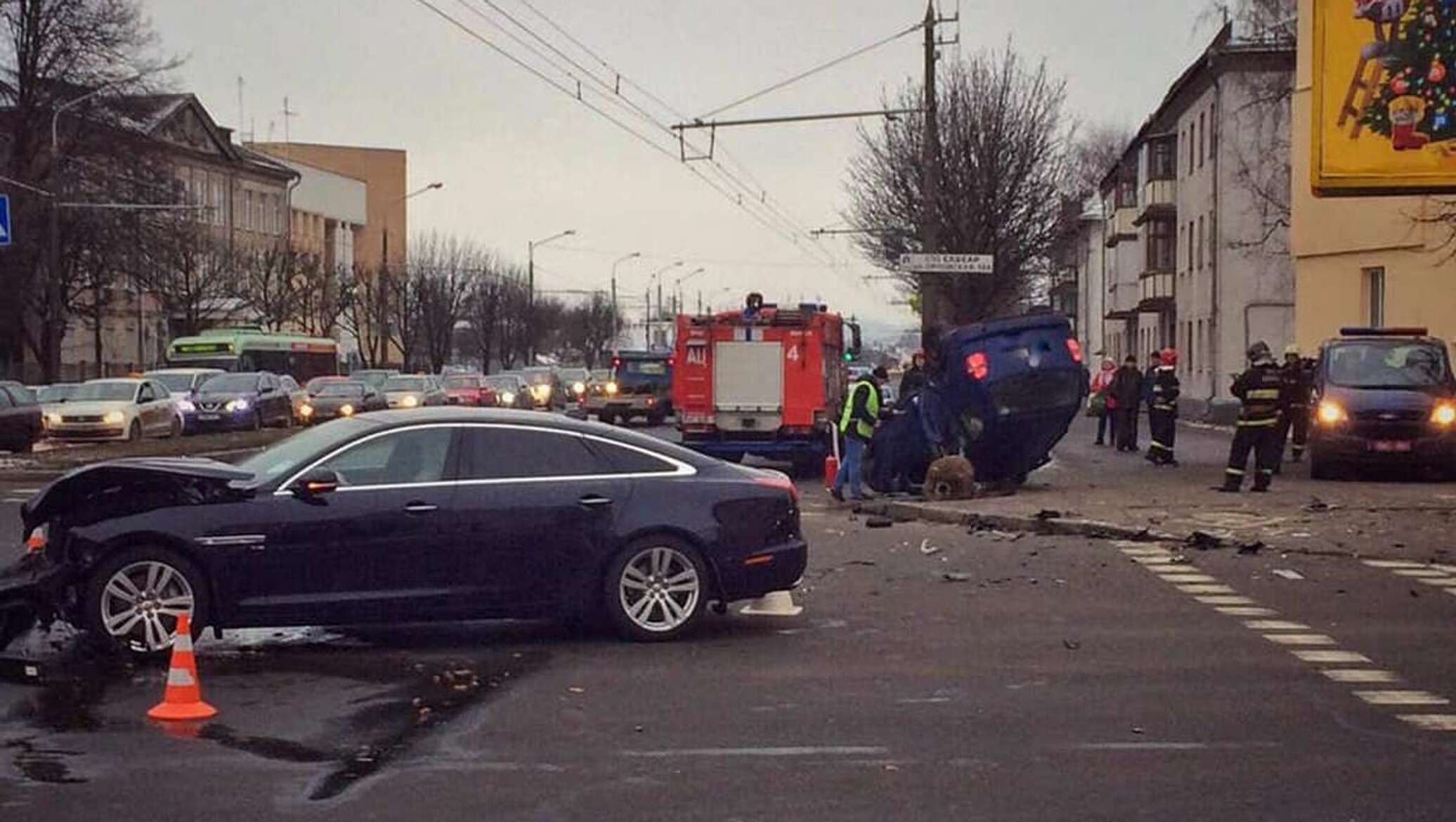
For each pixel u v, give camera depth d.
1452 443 22.41
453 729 8.10
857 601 12.59
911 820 6.54
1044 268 57.06
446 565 10.20
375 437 10.34
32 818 6.46
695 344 26.25
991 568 14.64
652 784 7.07
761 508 10.86
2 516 19.28
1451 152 20.48
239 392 41.47
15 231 51.22
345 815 6.53
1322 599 12.79
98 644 9.77
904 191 50.59
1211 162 48.75
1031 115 49.81
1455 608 12.27
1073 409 21.38
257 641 10.63
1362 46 20.66
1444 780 7.22
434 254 91.44
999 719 8.41
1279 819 6.59
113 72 53.00
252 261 69.44
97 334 57.97
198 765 7.30
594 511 10.48
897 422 21.70
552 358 114.50
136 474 9.95
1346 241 31.81
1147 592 13.15
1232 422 47.28
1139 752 7.72
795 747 7.78
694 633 11.04
